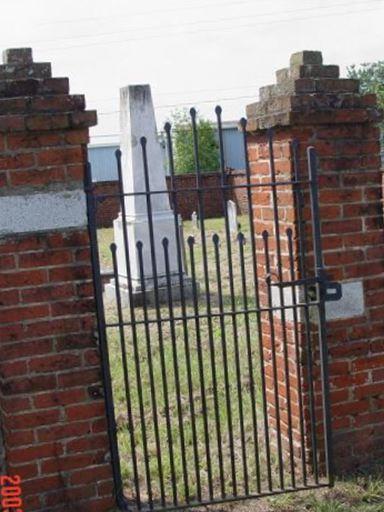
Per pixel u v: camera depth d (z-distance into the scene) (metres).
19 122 3.73
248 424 5.42
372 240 4.50
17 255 3.84
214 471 4.70
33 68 3.85
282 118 4.24
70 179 3.89
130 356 7.46
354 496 4.25
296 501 4.23
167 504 4.23
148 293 10.15
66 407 3.98
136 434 5.42
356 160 4.41
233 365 6.85
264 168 4.60
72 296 3.94
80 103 3.86
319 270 4.22
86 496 4.06
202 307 9.70
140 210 10.44
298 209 4.24
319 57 4.34
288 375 4.35
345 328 4.48
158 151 10.59
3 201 3.80
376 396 4.59
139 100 10.49
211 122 30.23
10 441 3.91
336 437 4.52
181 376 6.65
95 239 3.95
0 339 3.86
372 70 19.09
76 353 3.97
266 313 4.84
